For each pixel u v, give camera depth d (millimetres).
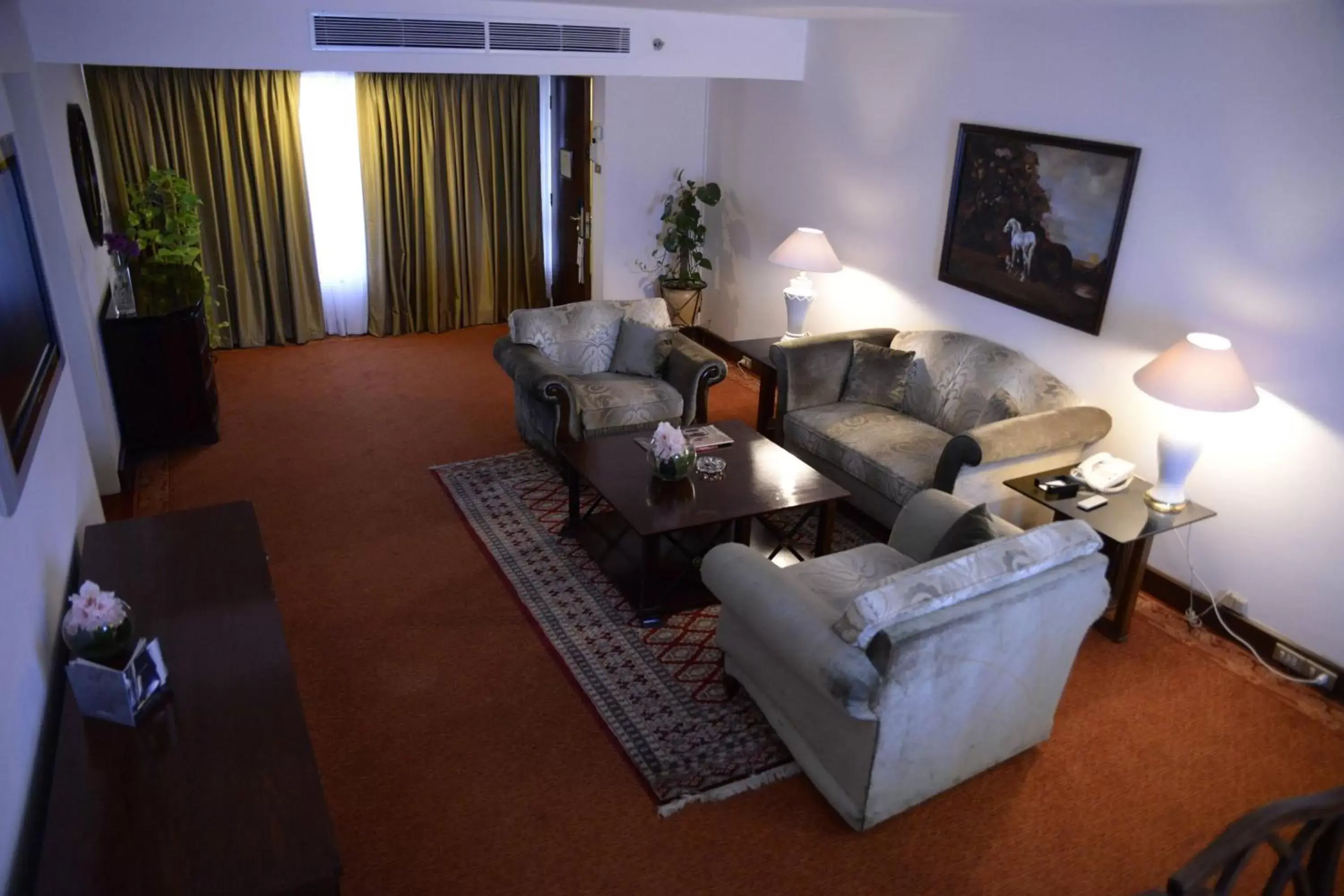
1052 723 3186
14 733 2002
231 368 6488
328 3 4355
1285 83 3359
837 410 4926
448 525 4516
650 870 2697
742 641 3148
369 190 6820
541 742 3164
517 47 4844
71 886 1759
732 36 5434
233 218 6492
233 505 3182
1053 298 4371
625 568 4121
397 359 6781
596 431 4875
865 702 2543
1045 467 4184
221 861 1818
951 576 2607
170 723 2164
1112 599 4027
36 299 2805
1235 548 3814
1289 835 2881
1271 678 3637
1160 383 3467
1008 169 4473
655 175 6723
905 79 5027
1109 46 3949
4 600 2045
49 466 2705
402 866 2674
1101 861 2777
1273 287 3510
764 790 2998
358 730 3186
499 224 7402
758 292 6562
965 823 2900
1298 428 3518
